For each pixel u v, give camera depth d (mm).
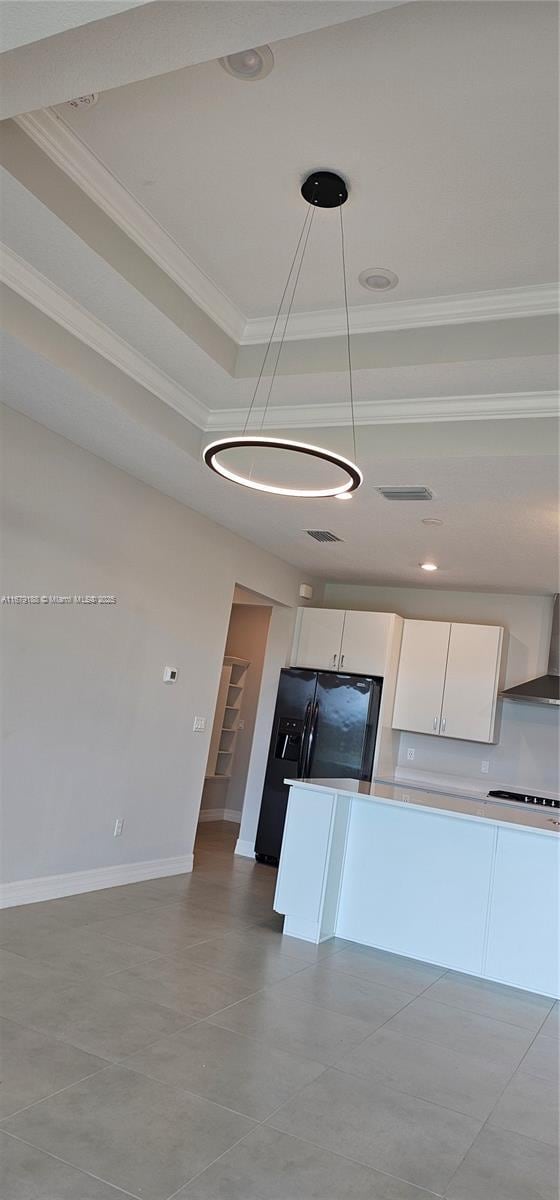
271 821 6586
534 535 4902
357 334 3496
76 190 2777
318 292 3322
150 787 5250
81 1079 2496
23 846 4230
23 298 3123
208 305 3467
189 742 5656
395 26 2039
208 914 4676
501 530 4902
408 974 4109
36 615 4191
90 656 4613
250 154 2584
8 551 3975
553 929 4094
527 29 1998
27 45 2012
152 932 4152
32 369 3389
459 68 2137
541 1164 2398
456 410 3715
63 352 3342
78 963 3529
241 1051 2875
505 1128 2596
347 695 6488
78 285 3168
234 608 8914
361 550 5996
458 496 4355
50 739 4352
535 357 3148
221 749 8625
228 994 3430
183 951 3920
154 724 5242
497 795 6145
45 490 4184
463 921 4293
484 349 3227
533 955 4109
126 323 3416
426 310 3291
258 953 4086
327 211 2781
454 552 5609
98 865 4824
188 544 5473
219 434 4359
